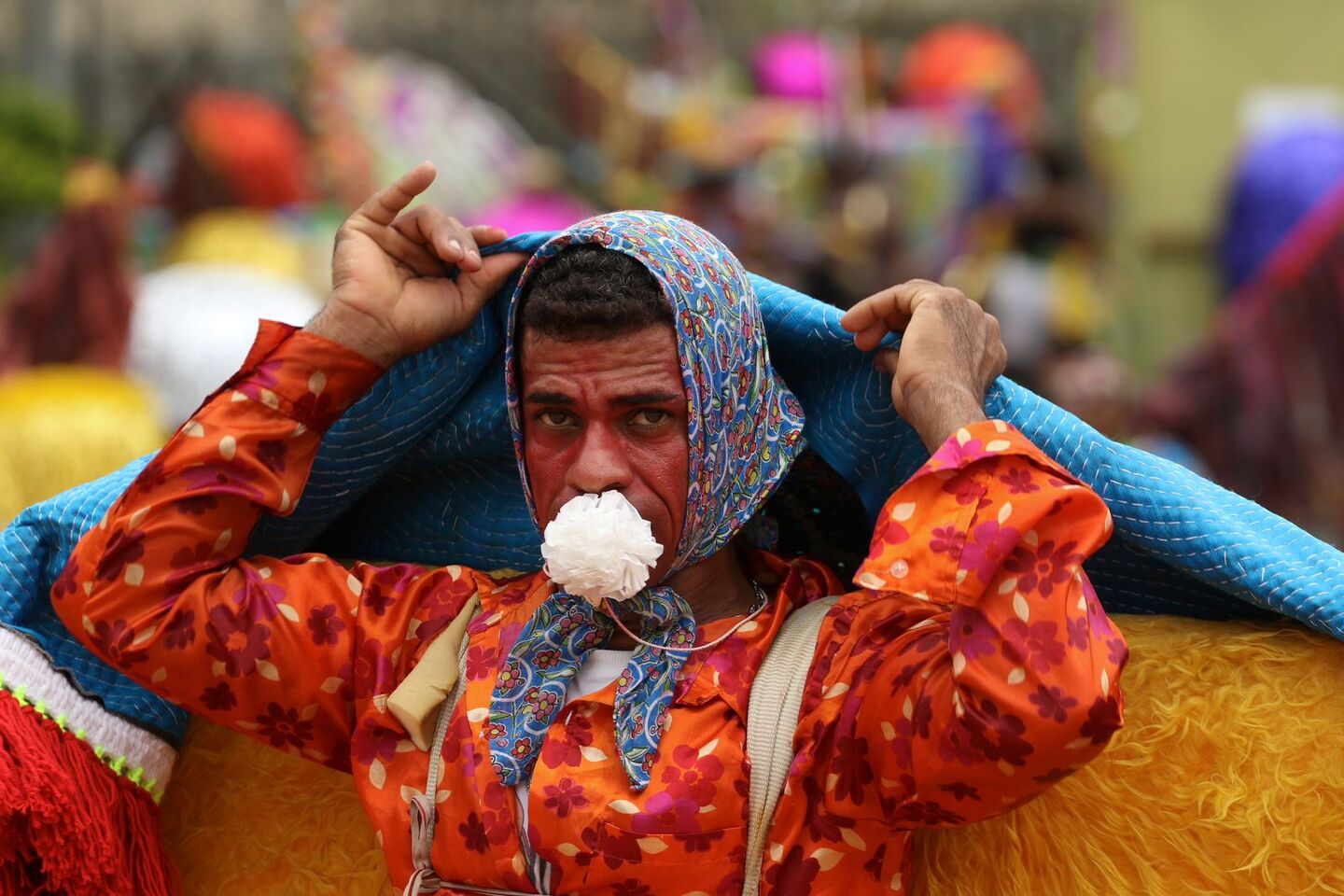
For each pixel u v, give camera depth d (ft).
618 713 21.17
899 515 20.18
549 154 97.25
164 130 85.46
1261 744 21.40
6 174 62.44
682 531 21.83
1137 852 21.89
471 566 25.93
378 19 99.91
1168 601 23.40
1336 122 70.23
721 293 21.89
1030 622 19.26
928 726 19.93
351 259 23.66
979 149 82.74
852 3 91.66
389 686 22.59
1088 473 21.86
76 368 55.26
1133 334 74.38
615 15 97.76
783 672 21.62
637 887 20.77
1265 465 62.28
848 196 81.66
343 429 24.44
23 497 44.68
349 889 24.73
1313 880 21.22
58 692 23.70
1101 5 82.23
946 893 22.62
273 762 25.20
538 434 21.80
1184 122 72.95
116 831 23.84
